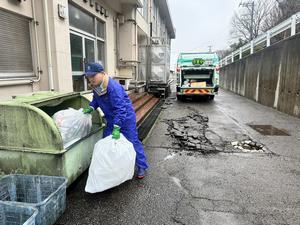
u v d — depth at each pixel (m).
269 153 4.58
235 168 3.86
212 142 5.23
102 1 8.45
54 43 5.02
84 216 2.56
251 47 13.83
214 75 11.71
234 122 7.30
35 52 4.98
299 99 7.86
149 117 7.91
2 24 4.15
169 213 2.63
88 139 3.29
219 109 9.81
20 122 2.62
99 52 8.70
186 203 2.82
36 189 2.61
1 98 4.12
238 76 16.48
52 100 3.27
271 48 10.29
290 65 8.48
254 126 6.79
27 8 4.66
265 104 10.96
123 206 2.75
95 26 7.98
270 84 10.39
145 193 3.04
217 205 2.79
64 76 5.39
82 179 3.34
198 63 11.70
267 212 2.65
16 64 4.53
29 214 2.09
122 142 2.88
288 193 3.07
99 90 2.98
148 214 2.61
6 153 2.73
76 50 6.79
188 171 3.73
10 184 2.56
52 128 2.56
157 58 12.32
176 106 10.64
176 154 4.48
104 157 2.75
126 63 10.73
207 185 3.28
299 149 4.82
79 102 3.91
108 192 3.05
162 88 12.75
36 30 4.93
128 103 3.23
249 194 3.04
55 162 2.64
